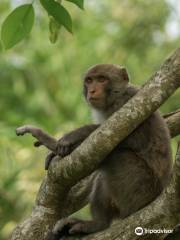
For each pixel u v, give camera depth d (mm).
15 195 17562
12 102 26094
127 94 13305
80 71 26422
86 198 12398
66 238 11891
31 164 19438
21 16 10836
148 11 26578
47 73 27031
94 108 13469
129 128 10453
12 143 19766
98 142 10461
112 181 11938
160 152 12164
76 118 24891
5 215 17141
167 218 10117
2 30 10883
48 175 11164
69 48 26766
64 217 12141
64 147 11352
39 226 11164
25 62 26719
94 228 11945
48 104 26234
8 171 18578
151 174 11977
